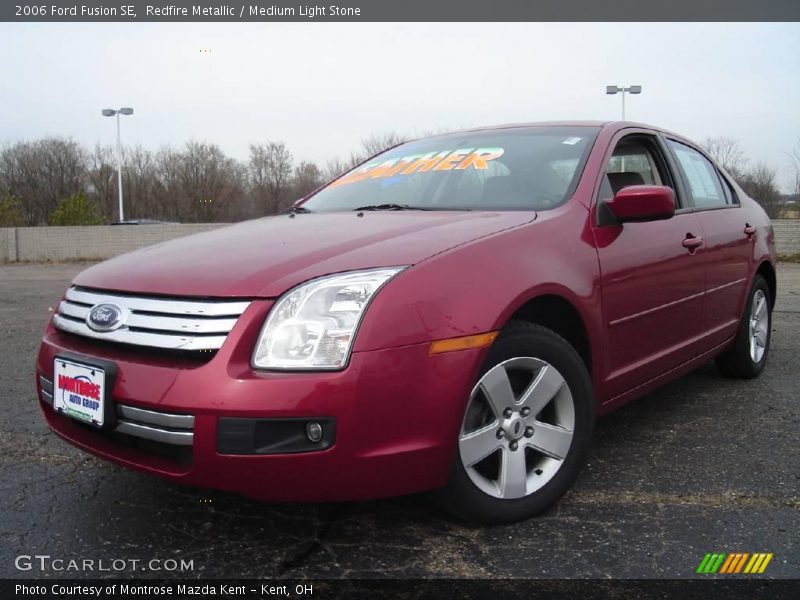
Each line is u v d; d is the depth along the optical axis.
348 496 2.16
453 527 2.51
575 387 2.63
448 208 3.08
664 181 3.66
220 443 2.05
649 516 2.59
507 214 2.81
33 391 4.41
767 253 4.53
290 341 2.09
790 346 5.63
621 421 3.72
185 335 2.16
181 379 2.09
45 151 48.25
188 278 2.29
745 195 4.71
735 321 4.16
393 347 2.13
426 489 2.26
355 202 3.45
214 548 2.39
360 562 2.29
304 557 2.32
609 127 3.46
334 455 2.08
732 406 3.96
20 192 47.66
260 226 3.06
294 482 2.09
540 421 2.60
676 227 3.42
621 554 2.32
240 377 2.05
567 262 2.65
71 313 2.52
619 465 3.10
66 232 22.47
